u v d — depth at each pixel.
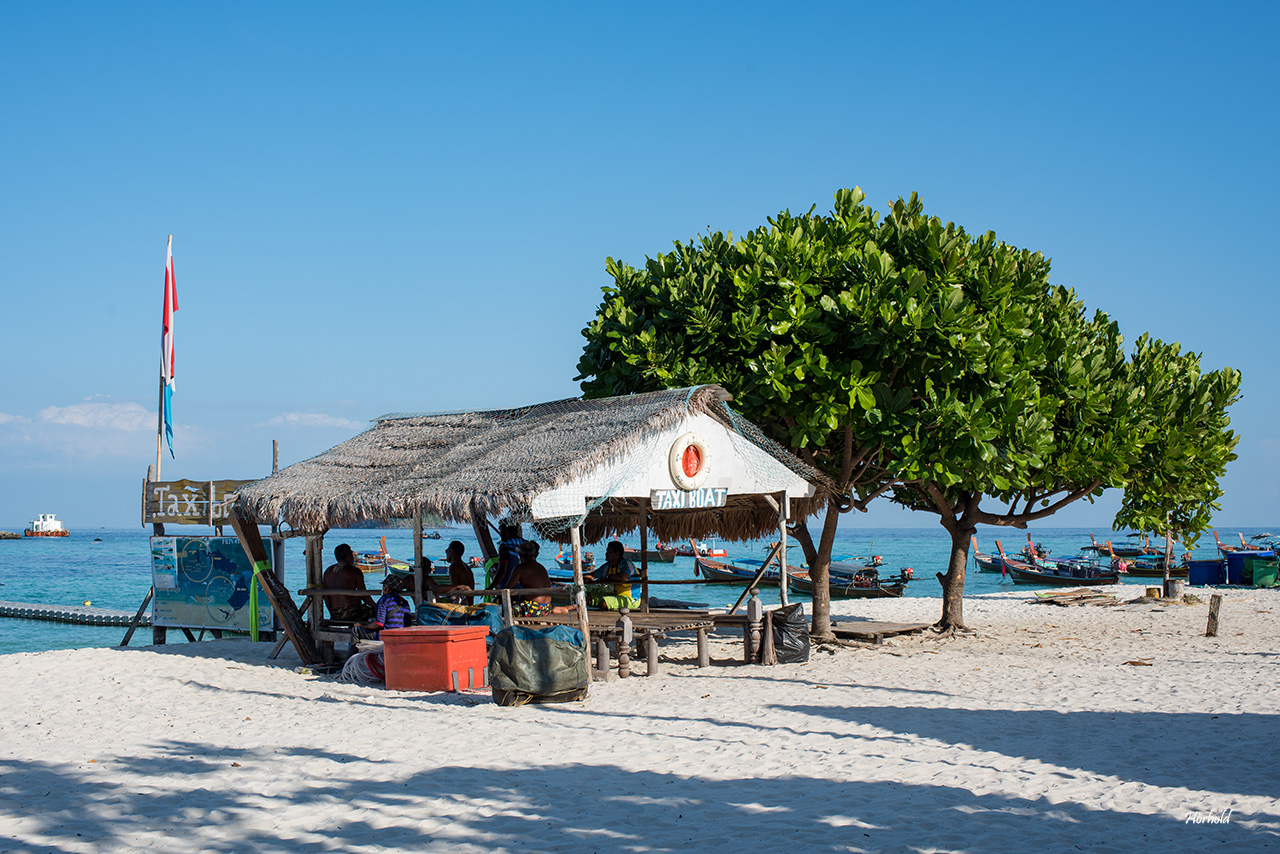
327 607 17.66
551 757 9.68
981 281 18.58
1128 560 58.03
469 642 14.21
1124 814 7.68
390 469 17.11
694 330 18.56
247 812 7.80
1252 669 16.38
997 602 34.28
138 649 18.86
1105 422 20.77
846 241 19.28
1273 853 6.73
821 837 7.15
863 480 20.69
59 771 9.20
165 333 21.30
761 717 11.80
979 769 9.16
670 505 15.88
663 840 7.11
